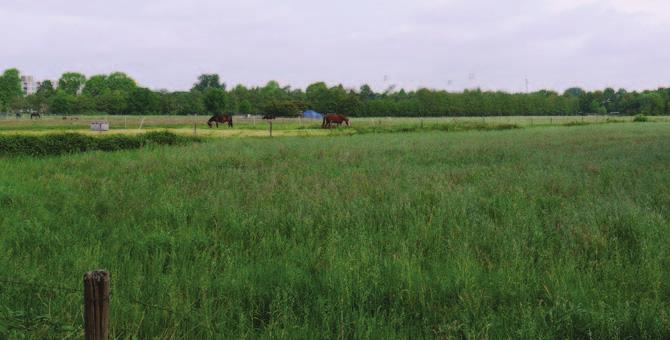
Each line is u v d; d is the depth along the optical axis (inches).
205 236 281.7
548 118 4138.8
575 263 237.9
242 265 235.8
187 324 178.4
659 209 348.2
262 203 363.9
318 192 401.7
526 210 339.0
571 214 327.0
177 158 705.6
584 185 450.0
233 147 919.7
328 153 821.9
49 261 239.5
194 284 211.8
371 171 574.6
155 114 4869.6
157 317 181.8
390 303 199.5
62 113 4749.0
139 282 211.9
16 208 355.3
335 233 279.0
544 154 782.5
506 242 266.7
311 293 208.1
